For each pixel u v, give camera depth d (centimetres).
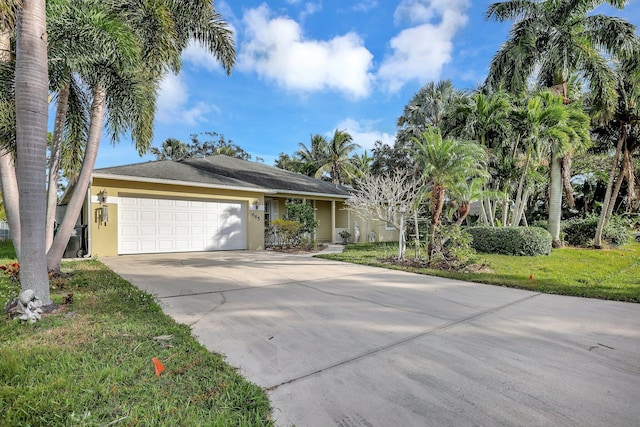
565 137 1185
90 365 290
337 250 1330
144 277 704
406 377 280
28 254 429
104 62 601
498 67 1434
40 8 427
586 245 1429
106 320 407
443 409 234
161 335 364
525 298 551
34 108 422
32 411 223
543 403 241
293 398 249
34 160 425
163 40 707
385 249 1328
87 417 218
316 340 361
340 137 3184
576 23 1291
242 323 416
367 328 400
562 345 348
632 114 1316
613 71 1284
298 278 714
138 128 902
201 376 277
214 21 880
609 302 528
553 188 1365
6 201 584
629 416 226
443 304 511
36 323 390
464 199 927
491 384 268
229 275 743
